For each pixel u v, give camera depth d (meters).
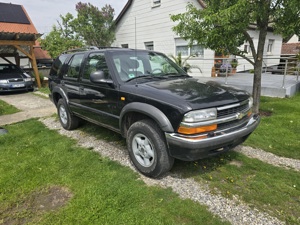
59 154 3.74
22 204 2.55
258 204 2.52
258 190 2.75
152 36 13.36
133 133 3.10
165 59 4.25
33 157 3.65
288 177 3.03
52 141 4.34
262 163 3.40
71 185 2.86
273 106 6.45
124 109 3.12
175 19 5.36
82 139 4.42
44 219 2.31
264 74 12.10
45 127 5.29
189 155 2.59
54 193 2.73
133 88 3.10
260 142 4.14
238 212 2.40
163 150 2.80
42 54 20.75
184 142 2.50
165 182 2.94
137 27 14.12
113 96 3.34
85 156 3.64
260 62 5.55
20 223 2.28
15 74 10.67
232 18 4.53
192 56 10.94
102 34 14.78
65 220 2.29
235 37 5.02
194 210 2.42
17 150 3.95
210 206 2.49
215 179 2.99
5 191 2.77
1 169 3.28
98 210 2.40
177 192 2.73
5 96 9.80
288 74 11.80
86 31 14.43
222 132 2.67
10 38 10.54
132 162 3.31
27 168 3.29
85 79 3.97
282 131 4.61
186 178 3.03
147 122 2.92
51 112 6.78
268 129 4.75
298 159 3.56
